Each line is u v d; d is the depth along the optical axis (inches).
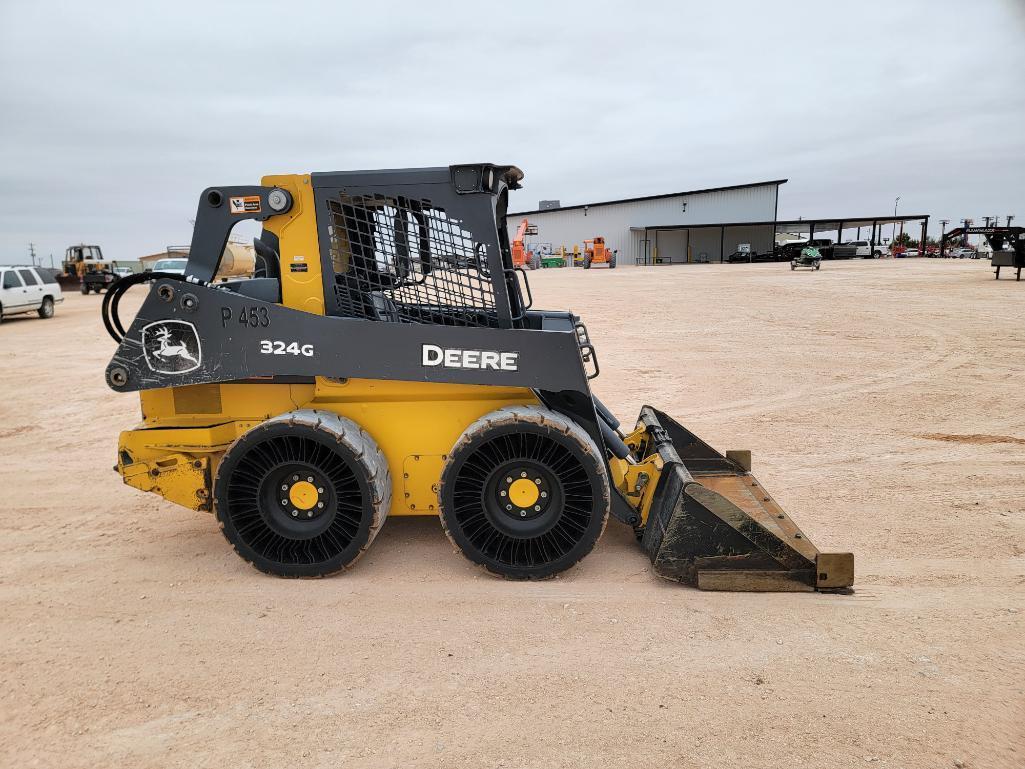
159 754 107.1
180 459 171.9
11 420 346.9
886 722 111.0
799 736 108.0
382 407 171.9
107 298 177.5
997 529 190.9
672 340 539.8
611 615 147.5
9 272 870.4
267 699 120.6
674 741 107.3
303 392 174.1
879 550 178.7
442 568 172.1
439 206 163.3
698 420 313.0
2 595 162.9
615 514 174.9
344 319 160.9
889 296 804.0
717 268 1765.5
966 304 701.9
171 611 153.3
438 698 119.7
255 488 163.9
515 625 144.2
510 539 165.2
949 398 343.6
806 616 145.9
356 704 118.6
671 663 129.1
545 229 2783.0
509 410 162.2
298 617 149.3
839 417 314.5
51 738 111.7
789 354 470.3
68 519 213.8
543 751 105.6
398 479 174.6
